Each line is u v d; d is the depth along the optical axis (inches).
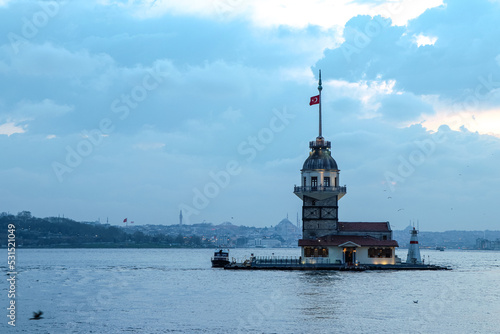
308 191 7416.3
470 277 7135.8
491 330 3597.4
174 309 4350.4
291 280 6181.1
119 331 3572.8
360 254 7504.9
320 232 7475.4
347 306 4404.5
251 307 4407.0
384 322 3809.1
